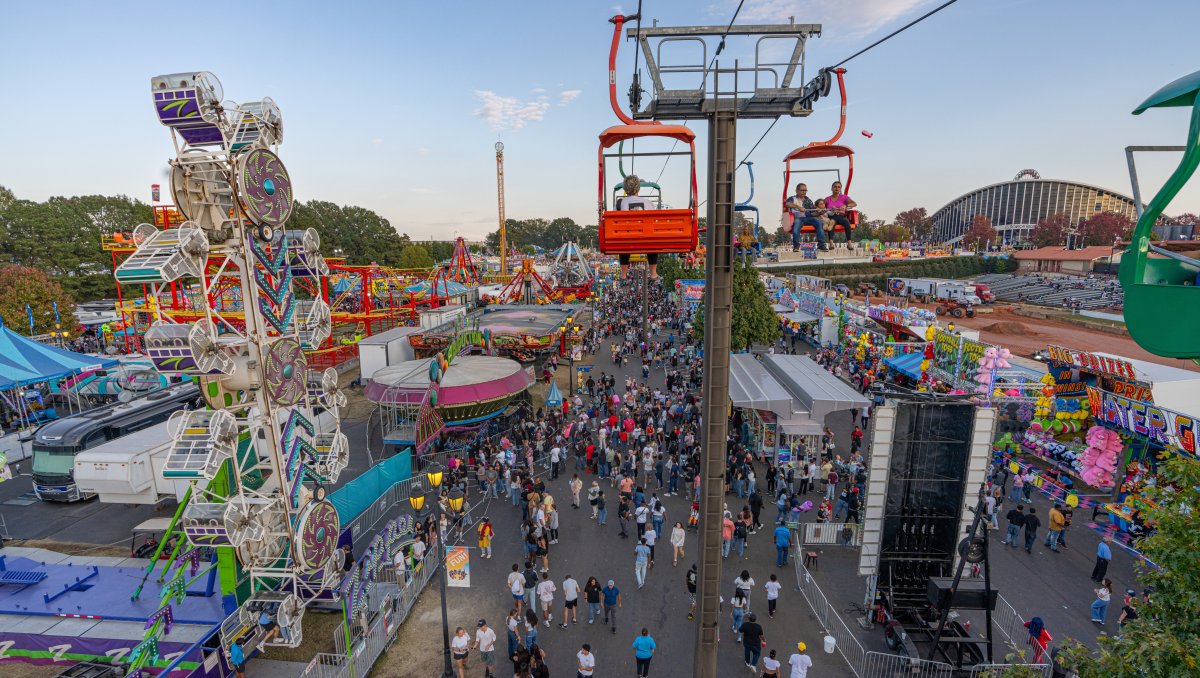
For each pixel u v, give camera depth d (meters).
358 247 135.38
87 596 16.34
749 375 27.20
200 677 12.76
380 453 28.91
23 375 28.84
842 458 25.97
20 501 23.98
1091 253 115.06
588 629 15.53
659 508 19.12
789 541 18.70
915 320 38.19
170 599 15.15
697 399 30.44
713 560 10.47
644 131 8.23
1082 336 61.84
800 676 12.67
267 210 13.12
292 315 14.30
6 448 28.00
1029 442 25.89
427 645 15.12
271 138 13.69
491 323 46.91
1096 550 18.67
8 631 14.78
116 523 21.95
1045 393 25.31
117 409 26.08
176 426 12.58
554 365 44.06
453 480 22.56
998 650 14.40
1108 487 21.94
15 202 81.44
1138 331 4.86
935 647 13.29
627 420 28.17
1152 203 4.63
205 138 12.64
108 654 14.45
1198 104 4.07
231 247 12.96
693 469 22.17
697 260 67.94
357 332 52.03
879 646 14.59
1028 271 127.88
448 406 27.17
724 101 9.09
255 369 13.13
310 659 14.64
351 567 15.73
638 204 9.39
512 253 166.50
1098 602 15.01
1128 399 20.42
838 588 17.16
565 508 22.38
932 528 15.32
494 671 14.12
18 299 48.56
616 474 23.86
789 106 9.20
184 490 19.62
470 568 18.47
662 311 74.06
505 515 21.89
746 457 23.67
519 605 15.08
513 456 24.09
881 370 36.72
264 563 13.66
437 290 63.12
